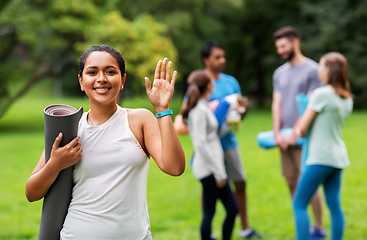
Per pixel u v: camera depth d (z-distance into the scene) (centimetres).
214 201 309
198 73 311
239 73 2459
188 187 595
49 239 159
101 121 159
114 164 152
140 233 157
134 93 1603
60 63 1750
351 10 1836
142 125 159
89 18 1523
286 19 2153
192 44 1877
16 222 443
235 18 2191
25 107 2567
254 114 1911
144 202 160
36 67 1708
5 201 543
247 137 1139
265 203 491
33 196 155
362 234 363
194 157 318
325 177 299
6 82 1584
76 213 154
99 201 152
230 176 367
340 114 297
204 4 1912
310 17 2080
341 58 298
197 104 303
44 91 3875
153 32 1516
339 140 301
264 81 2461
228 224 312
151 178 666
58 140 143
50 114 146
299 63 381
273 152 873
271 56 2153
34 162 852
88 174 153
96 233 150
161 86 157
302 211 301
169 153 151
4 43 1593
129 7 1745
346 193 511
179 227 411
